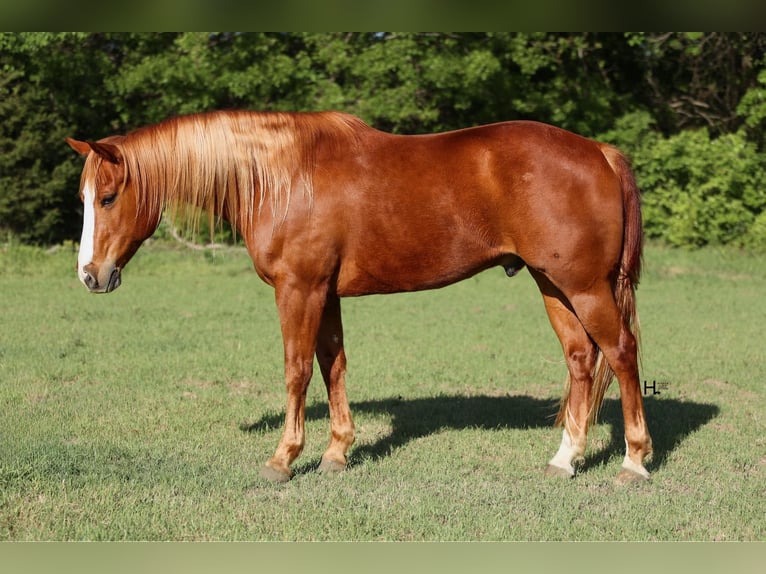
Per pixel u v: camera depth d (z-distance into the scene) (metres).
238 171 4.38
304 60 17.39
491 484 4.39
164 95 17.23
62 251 16.20
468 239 4.30
